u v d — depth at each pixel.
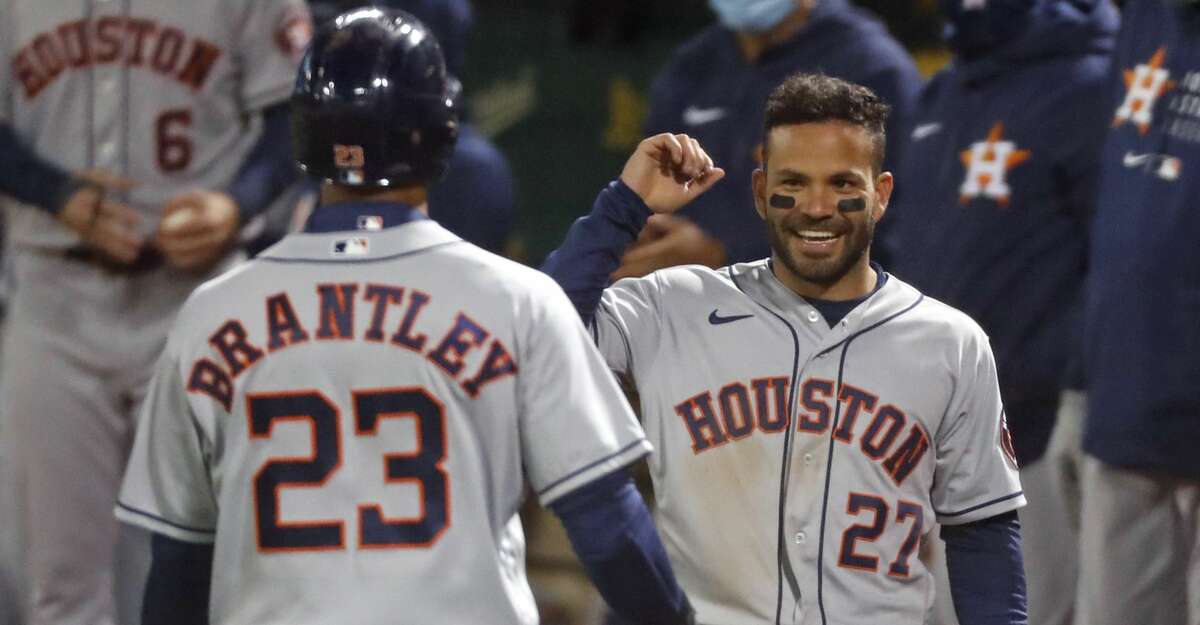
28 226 19.08
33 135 19.05
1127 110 16.97
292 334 10.58
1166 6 16.73
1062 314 18.25
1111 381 16.77
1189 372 16.30
